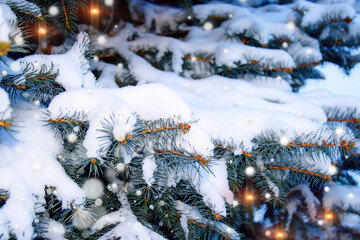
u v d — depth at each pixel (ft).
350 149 2.28
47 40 2.79
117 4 3.24
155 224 2.55
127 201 2.46
